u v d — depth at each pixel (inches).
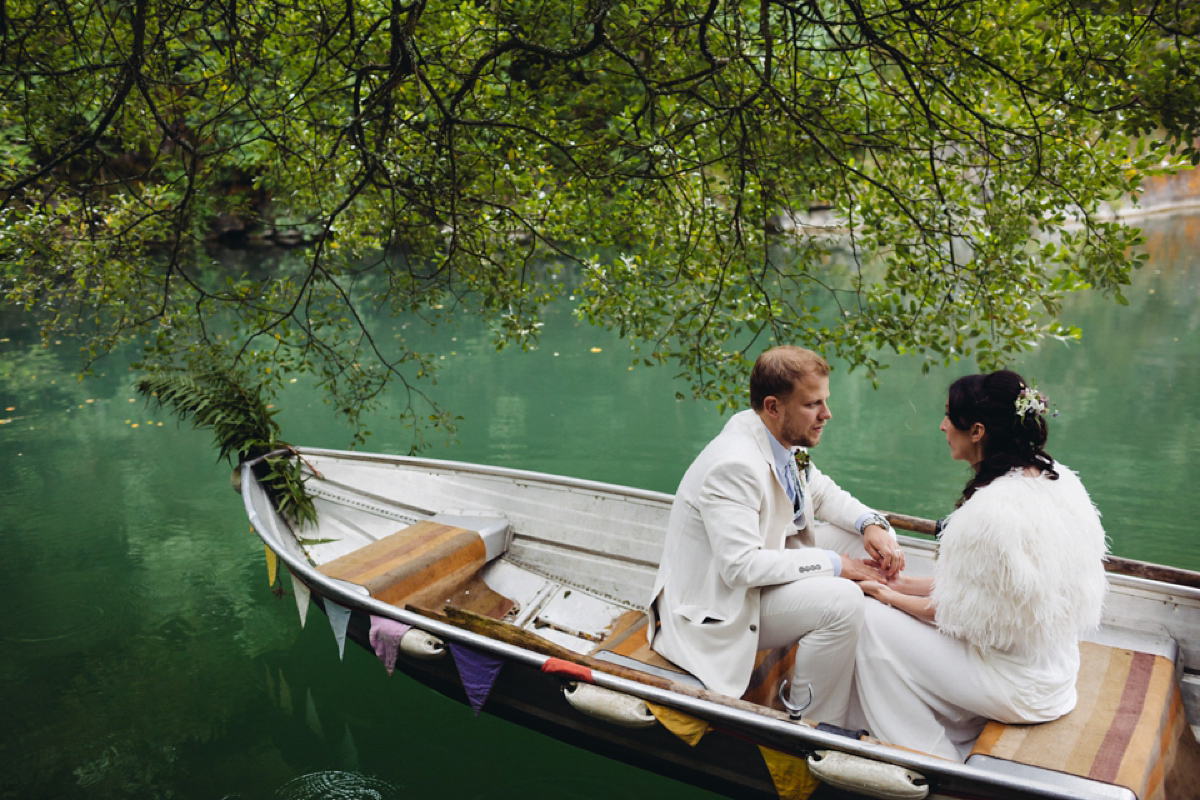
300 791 107.7
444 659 107.4
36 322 449.4
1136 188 121.6
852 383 305.1
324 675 134.9
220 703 126.9
